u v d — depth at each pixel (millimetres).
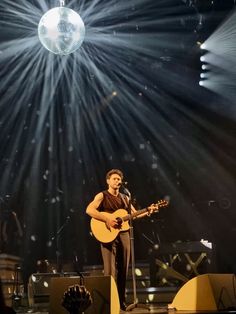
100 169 12430
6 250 10664
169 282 8289
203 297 5238
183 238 11047
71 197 12320
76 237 11836
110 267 6016
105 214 6098
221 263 10633
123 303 5973
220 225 10922
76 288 4781
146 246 10742
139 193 11922
